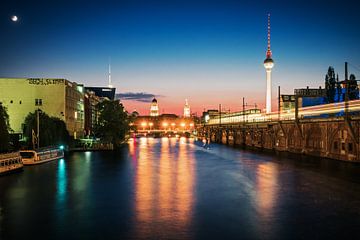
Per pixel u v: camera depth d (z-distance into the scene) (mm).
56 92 110062
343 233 28984
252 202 39375
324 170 62438
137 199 41125
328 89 110000
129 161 82938
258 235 28562
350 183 50156
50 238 28312
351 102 81000
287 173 60344
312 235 28516
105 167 70750
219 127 189500
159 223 31750
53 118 102562
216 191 45531
